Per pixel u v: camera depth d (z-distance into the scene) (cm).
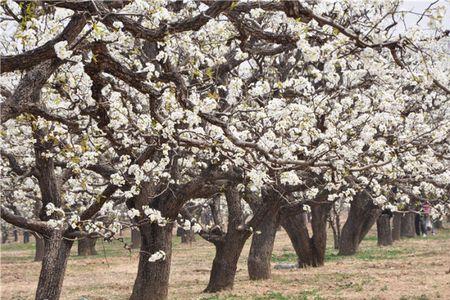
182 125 1083
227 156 963
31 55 746
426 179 1462
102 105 945
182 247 4353
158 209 1574
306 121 995
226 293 1856
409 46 761
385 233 3603
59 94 1036
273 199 1814
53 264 1248
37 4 774
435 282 1928
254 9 783
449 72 1169
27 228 1243
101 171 1351
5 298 2002
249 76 1380
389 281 1995
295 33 827
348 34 736
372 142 1080
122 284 2278
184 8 1070
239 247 1903
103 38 752
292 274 2302
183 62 1005
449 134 1283
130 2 759
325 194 1858
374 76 1170
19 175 1355
